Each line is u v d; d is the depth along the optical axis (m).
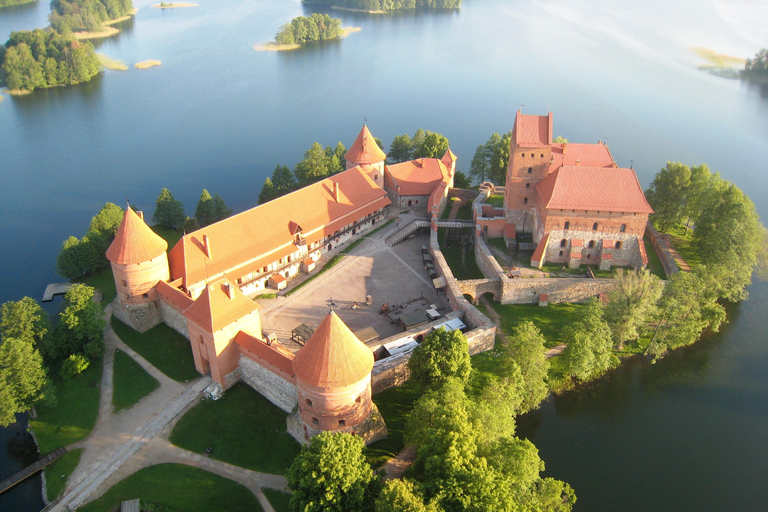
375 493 62.50
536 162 117.81
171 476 74.00
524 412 84.81
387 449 76.88
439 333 83.25
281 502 71.00
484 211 129.50
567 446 83.75
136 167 185.88
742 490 77.94
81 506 70.50
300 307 103.88
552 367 95.12
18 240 142.38
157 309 97.62
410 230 130.12
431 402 71.50
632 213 108.00
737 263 103.25
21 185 172.25
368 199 128.25
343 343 69.69
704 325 98.31
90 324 90.00
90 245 116.81
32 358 81.19
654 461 81.81
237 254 102.94
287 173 147.25
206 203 138.62
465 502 57.53
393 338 93.19
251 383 85.69
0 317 102.38
